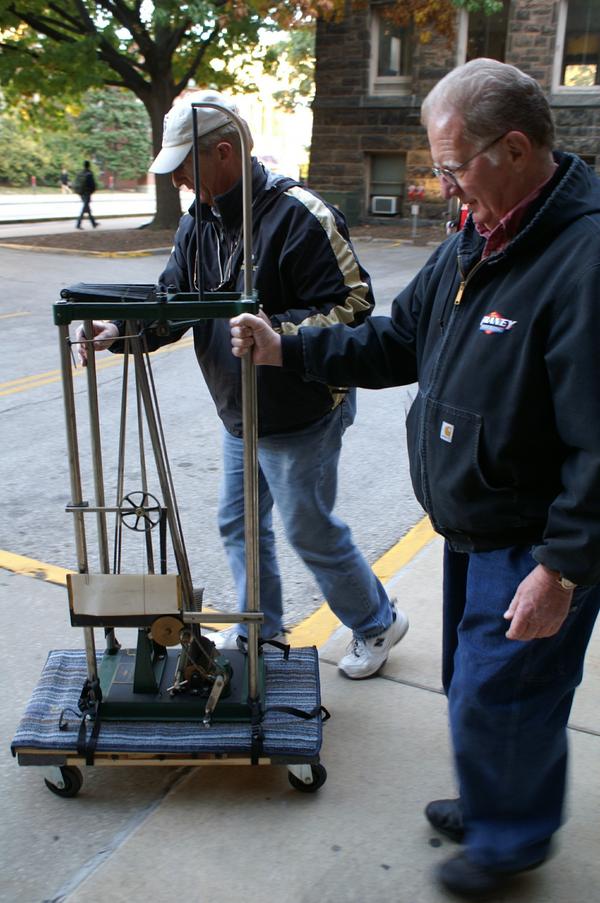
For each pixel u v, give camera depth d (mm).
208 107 1851
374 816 2135
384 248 15797
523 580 1698
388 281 11461
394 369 2084
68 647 2914
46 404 5973
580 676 1851
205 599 3305
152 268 13578
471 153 1589
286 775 2279
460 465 1738
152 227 19219
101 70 16719
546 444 1661
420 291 2000
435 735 2441
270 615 2717
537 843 1884
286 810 2152
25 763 2119
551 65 16703
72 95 17688
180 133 2109
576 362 1511
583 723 2504
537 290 1580
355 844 2047
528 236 1585
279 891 1910
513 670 1754
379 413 5816
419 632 2996
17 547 3738
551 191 1605
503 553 1790
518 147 1574
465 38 17375
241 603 2646
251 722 2166
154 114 17750
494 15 17141
